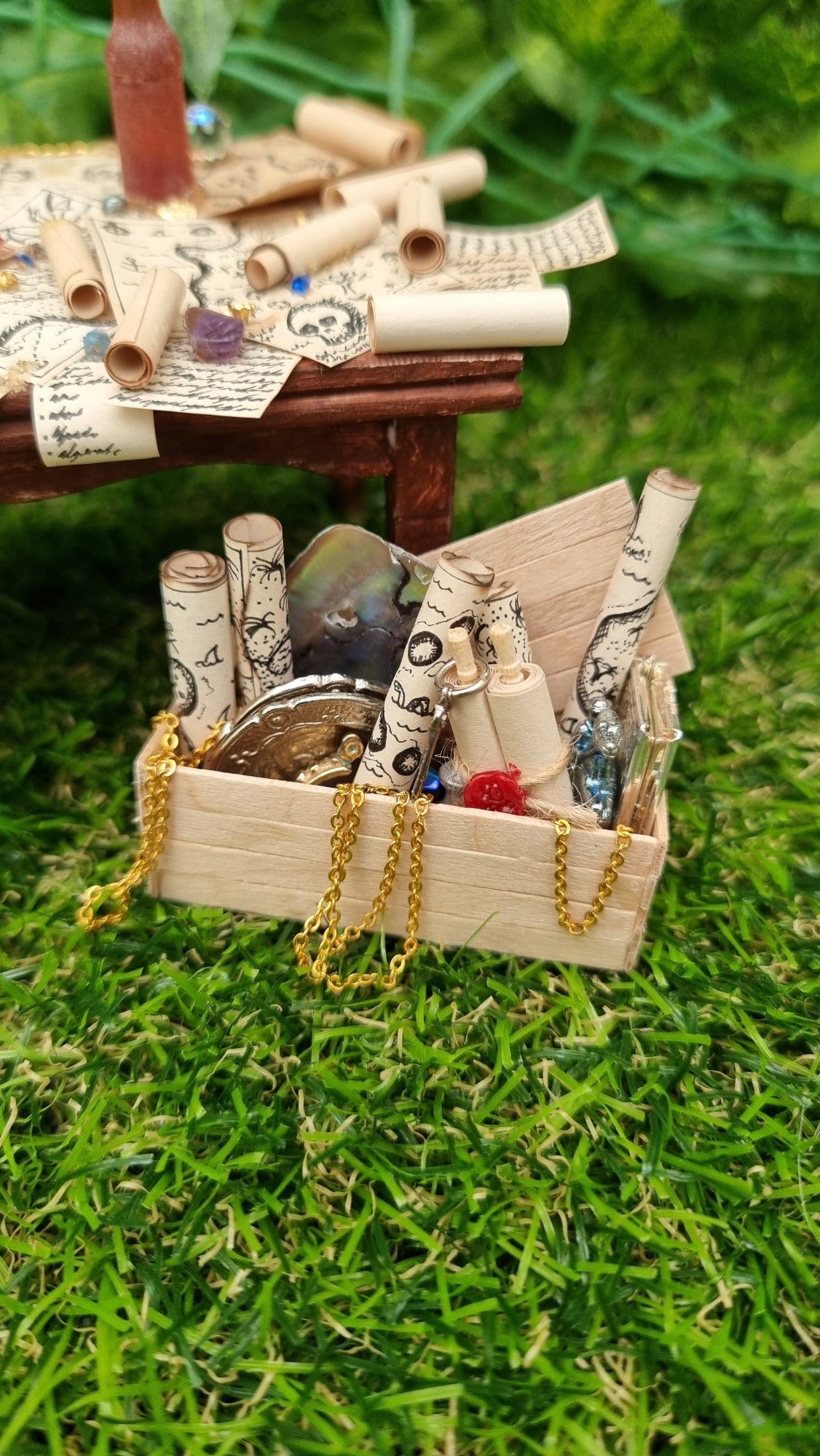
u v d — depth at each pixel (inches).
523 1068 4.1
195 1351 3.5
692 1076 4.1
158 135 5.0
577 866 4.1
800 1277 3.6
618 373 8.4
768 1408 3.4
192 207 5.1
